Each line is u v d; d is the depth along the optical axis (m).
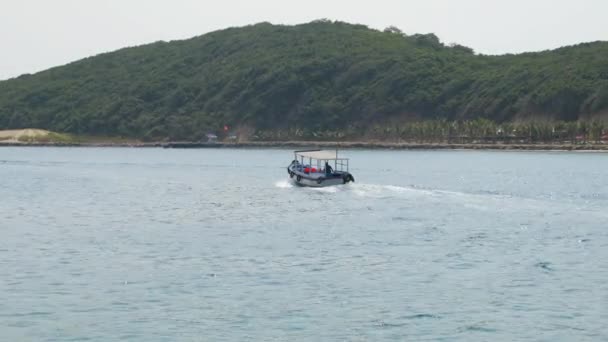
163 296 50.59
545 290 51.88
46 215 92.75
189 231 77.81
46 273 57.19
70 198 114.19
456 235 73.25
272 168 192.25
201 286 53.16
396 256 63.16
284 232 76.31
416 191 114.62
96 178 158.00
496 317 46.06
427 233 74.62
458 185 130.25
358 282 54.16
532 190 119.38
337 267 58.94
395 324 44.88
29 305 48.62
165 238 73.19
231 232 76.81
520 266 59.12
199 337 42.78
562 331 43.66
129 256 63.62
